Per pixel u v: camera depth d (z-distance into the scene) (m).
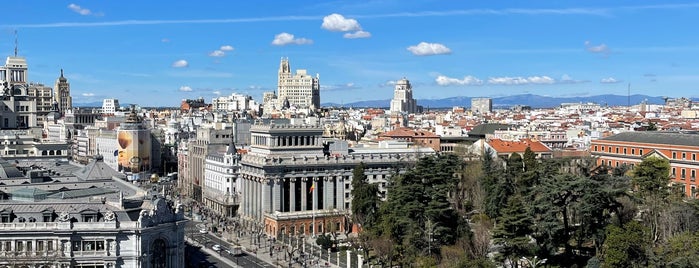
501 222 198.50
